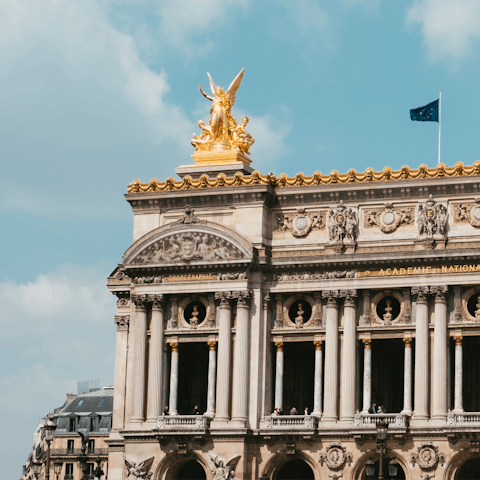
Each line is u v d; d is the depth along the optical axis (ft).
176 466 422.41
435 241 409.90
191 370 447.42
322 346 422.41
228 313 423.64
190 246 429.38
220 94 454.40
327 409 410.93
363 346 418.51
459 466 397.39
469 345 422.82
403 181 416.26
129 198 442.91
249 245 422.00
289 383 438.81
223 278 424.87
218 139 451.53
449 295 408.46
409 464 399.44
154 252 433.48
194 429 414.21
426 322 407.03
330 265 419.13
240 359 419.33
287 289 423.23
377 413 408.46
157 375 427.33
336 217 422.41
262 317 424.46
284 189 428.56
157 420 422.82
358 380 414.62
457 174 411.54
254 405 417.69
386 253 412.57
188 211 434.71
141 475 420.36
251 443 415.23
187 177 436.76
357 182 421.59
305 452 411.13
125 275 461.37
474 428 391.86
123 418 449.06
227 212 431.84
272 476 414.82
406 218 416.67
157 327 430.20
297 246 426.10
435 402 401.08
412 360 416.26
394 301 419.74
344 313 416.05
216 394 422.00
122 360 456.45
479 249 403.54
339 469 406.62
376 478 402.52
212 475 412.98
